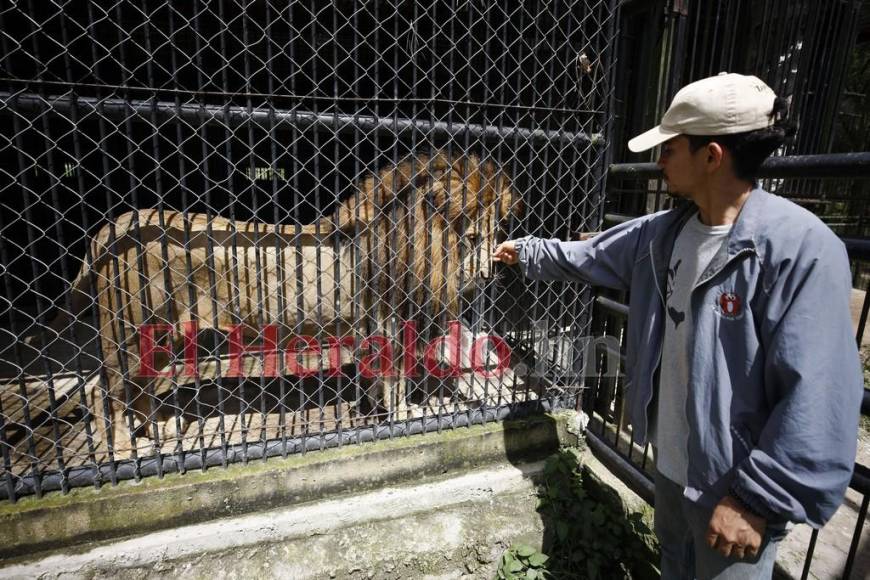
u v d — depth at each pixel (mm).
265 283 2482
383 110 4801
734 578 1502
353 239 2598
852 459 1246
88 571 2232
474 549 2738
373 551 2570
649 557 2492
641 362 1751
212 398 3445
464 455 2914
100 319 2379
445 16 3844
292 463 2586
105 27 4387
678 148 1463
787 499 1254
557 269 2176
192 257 2604
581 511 2799
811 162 1800
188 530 2396
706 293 1446
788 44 4699
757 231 1348
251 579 2396
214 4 4020
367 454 2699
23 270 5504
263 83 5145
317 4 3941
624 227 1959
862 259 1710
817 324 1242
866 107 9680
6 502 2215
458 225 2801
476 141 2686
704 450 1445
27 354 4098
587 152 2918
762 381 1384
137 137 5602
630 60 3436
